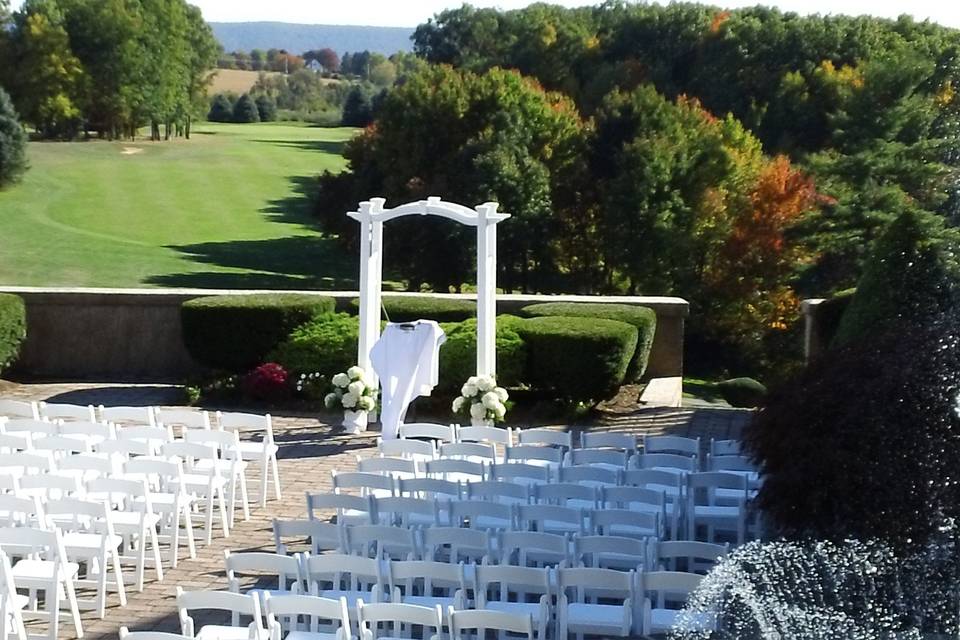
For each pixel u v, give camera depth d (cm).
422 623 718
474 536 870
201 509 1223
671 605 934
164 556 1062
